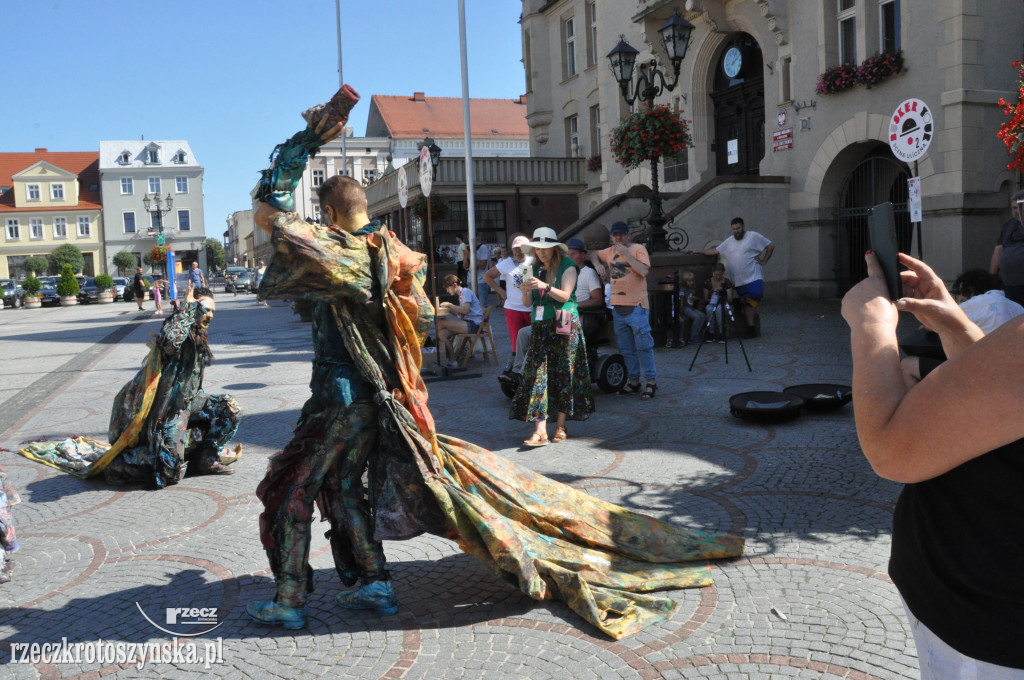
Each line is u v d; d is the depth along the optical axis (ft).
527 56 97.19
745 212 56.08
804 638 10.12
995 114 45.34
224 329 64.39
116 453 18.39
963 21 43.93
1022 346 3.47
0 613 11.87
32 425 26.78
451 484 10.84
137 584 12.79
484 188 85.81
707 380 28.76
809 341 36.91
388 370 10.74
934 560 4.12
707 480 17.04
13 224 255.09
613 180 80.33
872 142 51.47
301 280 10.02
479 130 208.23
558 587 11.17
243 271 177.68
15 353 51.31
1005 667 3.79
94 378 37.55
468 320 35.22
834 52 52.70
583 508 12.59
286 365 39.29
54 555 14.25
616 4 75.87
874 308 4.43
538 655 10.03
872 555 12.67
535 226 89.30
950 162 45.39
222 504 16.92
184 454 18.52
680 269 38.91
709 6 61.05
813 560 12.56
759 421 22.15
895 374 4.07
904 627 10.30
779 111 57.11
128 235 261.85
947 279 46.21
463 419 24.54
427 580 12.52
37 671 10.11
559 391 20.33
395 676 9.66
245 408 27.99
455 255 82.79
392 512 10.68
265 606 11.16
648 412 23.98
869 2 49.60
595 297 27.17
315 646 10.48
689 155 69.36
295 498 10.80
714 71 67.87
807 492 15.94
